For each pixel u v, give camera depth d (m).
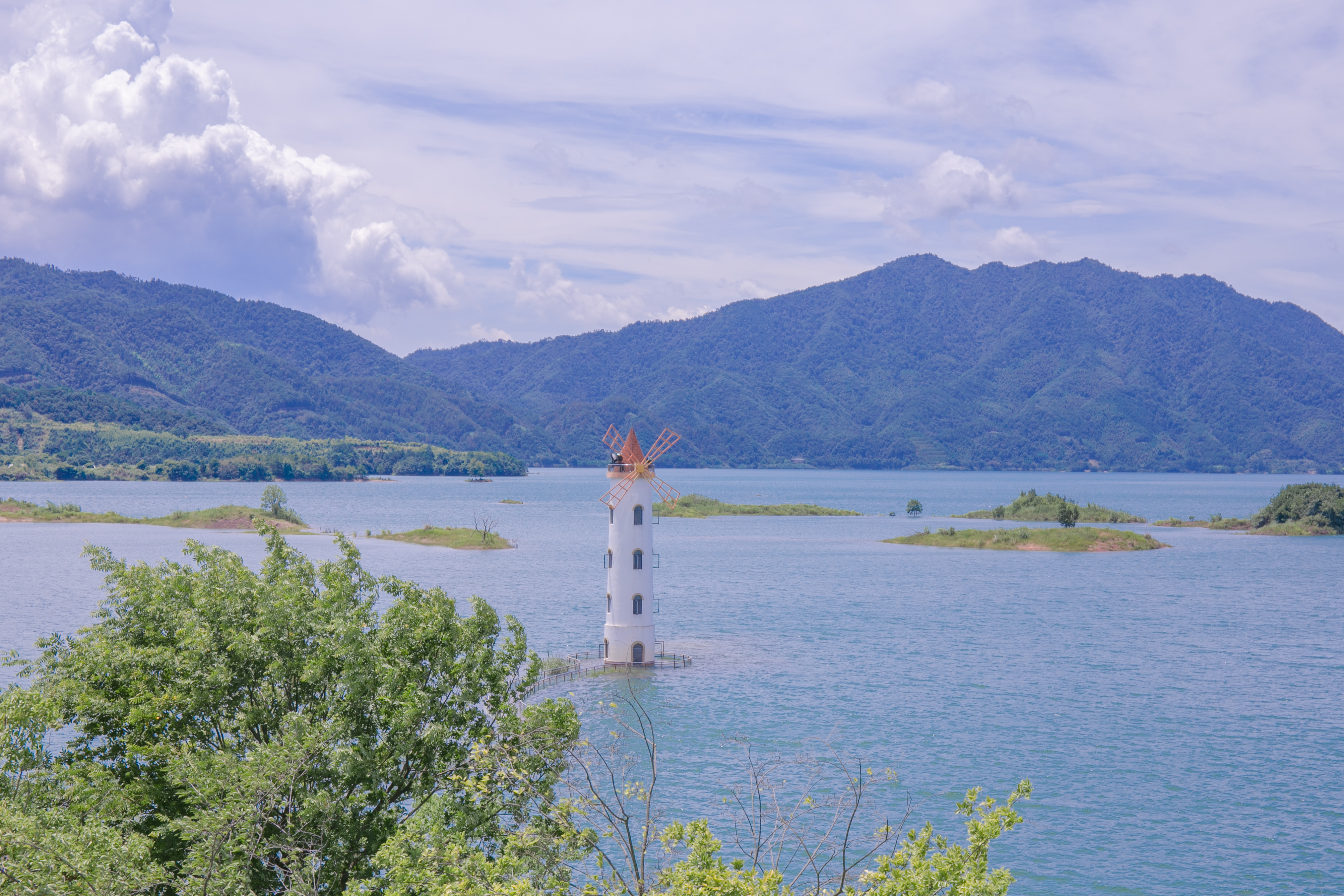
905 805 55.41
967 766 62.62
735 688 82.00
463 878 23.27
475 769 29.39
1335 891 45.91
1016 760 64.06
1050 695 81.81
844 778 59.34
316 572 37.69
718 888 22.08
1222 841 51.44
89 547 35.16
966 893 22.22
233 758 27.91
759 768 42.50
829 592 143.00
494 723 32.97
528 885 22.94
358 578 36.56
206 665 31.56
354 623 31.72
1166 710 77.19
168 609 34.03
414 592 34.97
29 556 172.88
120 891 23.28
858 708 76.19
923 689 83.38
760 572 167.88
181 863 27.55
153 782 30.50
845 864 28.58
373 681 31.03
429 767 31.20
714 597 137.75
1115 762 64.00
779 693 80.50
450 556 183.12
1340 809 56.00
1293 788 59.22
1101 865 48.62
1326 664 95.31
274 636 32.16
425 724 31.03
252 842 26.55
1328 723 73.94
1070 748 66.94
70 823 24.84
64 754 31.06
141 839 24.94
